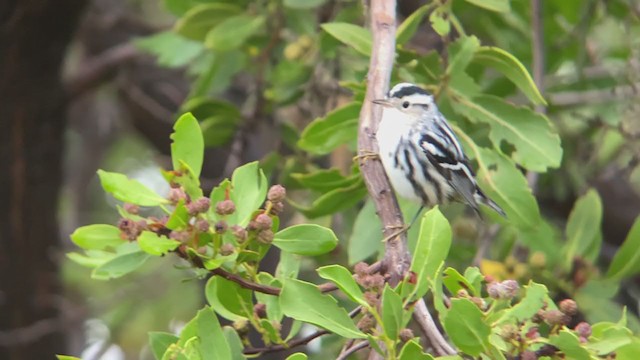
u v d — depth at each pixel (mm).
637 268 10914
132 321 18516
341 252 12852
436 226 7301
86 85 15461
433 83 10500
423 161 10242
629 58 13000
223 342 7066
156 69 16312
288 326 12984
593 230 11492
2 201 14930
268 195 7480
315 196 12922
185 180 7535
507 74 10023
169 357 7145
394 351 6980
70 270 18719
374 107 8617
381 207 8195
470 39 10086
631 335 7188
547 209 15422
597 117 13414
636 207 15789
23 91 14656
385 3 8938
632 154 13023
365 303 7016
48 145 15109
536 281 11336
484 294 9914
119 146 20734
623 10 13805
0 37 14188
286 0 12031
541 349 7117
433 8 10688
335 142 10211
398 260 7812
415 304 7246
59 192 15438
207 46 12102
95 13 17156
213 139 13062
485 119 10195
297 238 7562
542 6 12352
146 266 18469
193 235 7246
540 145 10000
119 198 7445
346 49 12656
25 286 15148
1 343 14719
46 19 14227
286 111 15336
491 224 12422
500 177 10078
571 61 14742
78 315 15477
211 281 8016
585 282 11352
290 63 12734
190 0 13180
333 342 11859
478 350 6898
